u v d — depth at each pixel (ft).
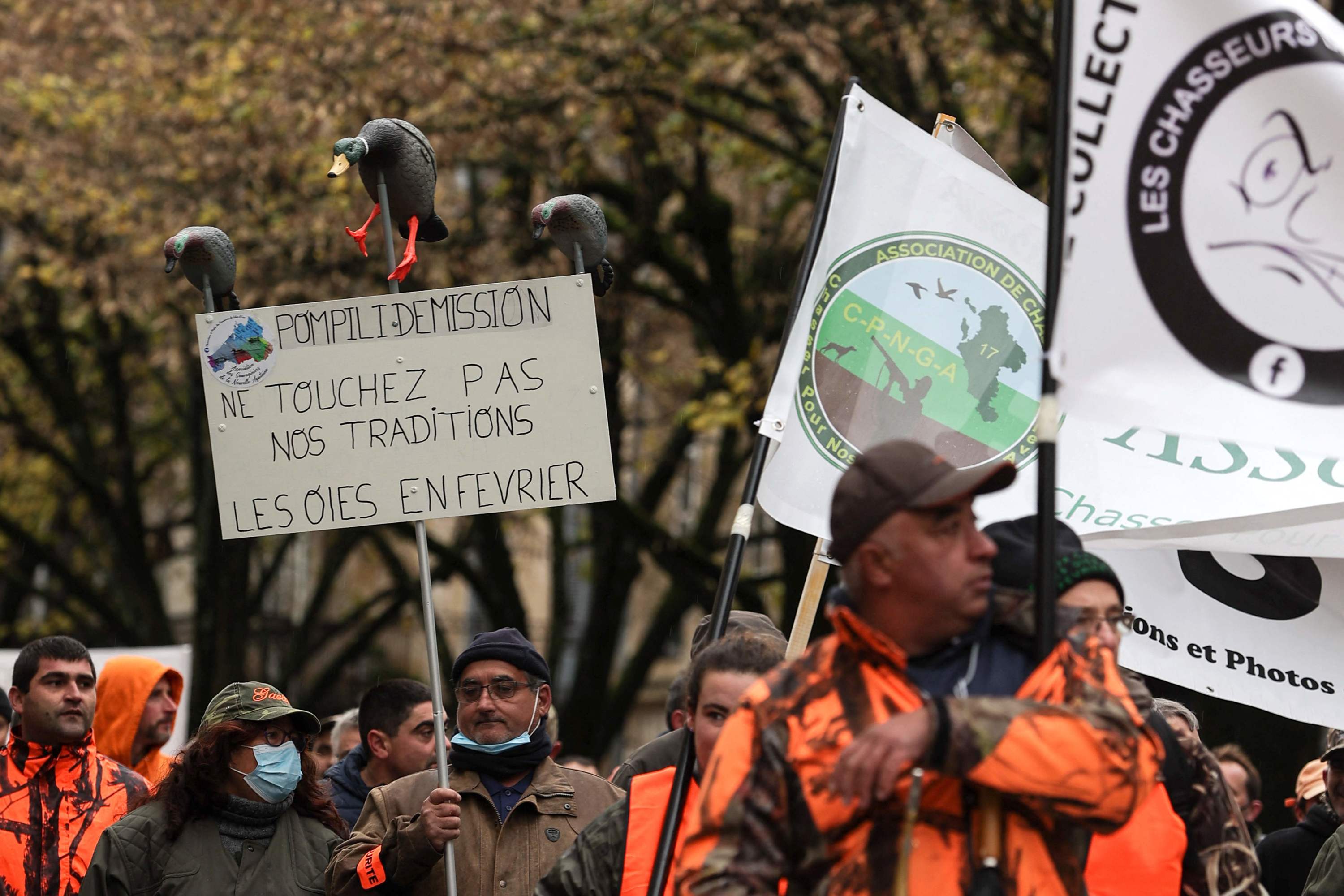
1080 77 28.35
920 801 23.24
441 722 42.70
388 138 42.88
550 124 133.59
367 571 272.31
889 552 23.70
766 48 125.39
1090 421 40.81
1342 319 27.84
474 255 141.49
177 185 139.95
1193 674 44.16
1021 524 29.25
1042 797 21.97
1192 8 28.22
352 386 43.73
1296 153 28.17
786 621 142.20
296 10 127.65
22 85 143.02
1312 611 44.16
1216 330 28.02
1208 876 32.07
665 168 148.97
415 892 44.88
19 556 207.00
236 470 43.65
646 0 126.41
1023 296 41.83
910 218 41.91
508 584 171.63
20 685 54.29
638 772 47.32
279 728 48.73
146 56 137.39
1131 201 28.19
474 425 43.45
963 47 123.85
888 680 23.53
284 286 133.39
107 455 197.26
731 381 137.49
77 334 180.55
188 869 47.03
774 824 23.31
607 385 157.89
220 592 171.22
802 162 133.08
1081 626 24.72
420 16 126.11
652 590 301.02
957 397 41.50
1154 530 41.14
